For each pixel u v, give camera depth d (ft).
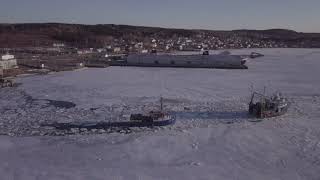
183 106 180.65
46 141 127.44
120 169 103.50
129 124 146.10
